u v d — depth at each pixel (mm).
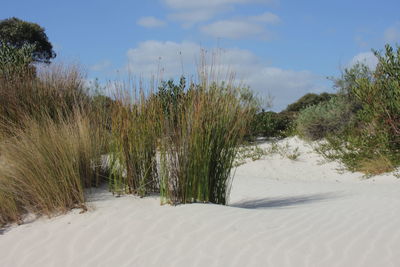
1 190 4637
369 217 4438
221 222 3992
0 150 5234
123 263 3336
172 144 4723
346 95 13008
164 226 3936
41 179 4707
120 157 5035
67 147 4969
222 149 4922
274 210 4762
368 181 9297
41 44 24812
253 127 14273
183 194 4637
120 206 4539
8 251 3777
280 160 12398
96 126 5734
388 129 9758
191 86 4871
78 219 4277
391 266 3156
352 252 3402
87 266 3355
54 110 7566
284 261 3229
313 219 4316
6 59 11039
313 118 13289
